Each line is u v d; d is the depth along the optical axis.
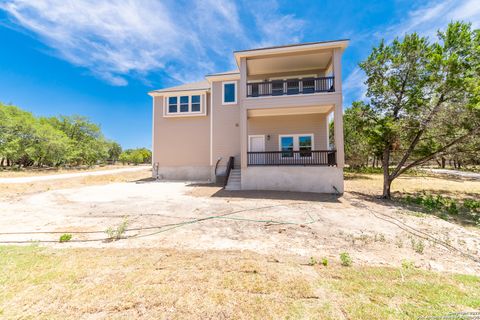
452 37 8.38
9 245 3.72
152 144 15.11
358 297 2.26
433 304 2.13
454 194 10.25
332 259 3.22
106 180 14.94
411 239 4.08
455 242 4.02
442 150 8.88
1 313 1.98
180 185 12.02
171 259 3.16
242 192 9.50
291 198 8.20
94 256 3.24
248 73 12.34
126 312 2.02
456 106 7.99
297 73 12.09
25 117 25.05
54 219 5.36
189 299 2.22
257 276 2.68
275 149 12.45
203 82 16.58
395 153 10.73
